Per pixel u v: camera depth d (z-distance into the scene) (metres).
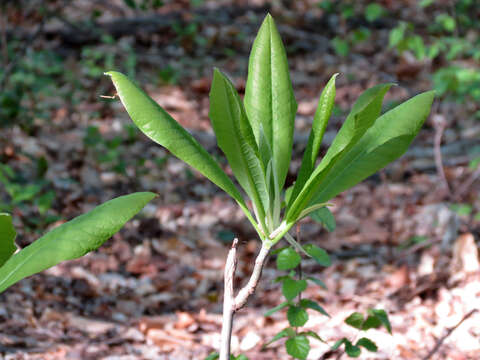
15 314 4.11
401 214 5.93
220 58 9.52
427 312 4.38
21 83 7.05
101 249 5.21
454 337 4.04
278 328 4.32
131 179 6.27
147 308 4.58
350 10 8.46
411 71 9.09
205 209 6.11
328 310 4.50
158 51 9.40
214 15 10.67
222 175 1.62
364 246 5.50
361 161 1.72
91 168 6.49
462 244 4.80
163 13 10.36
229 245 5.57
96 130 6.23
